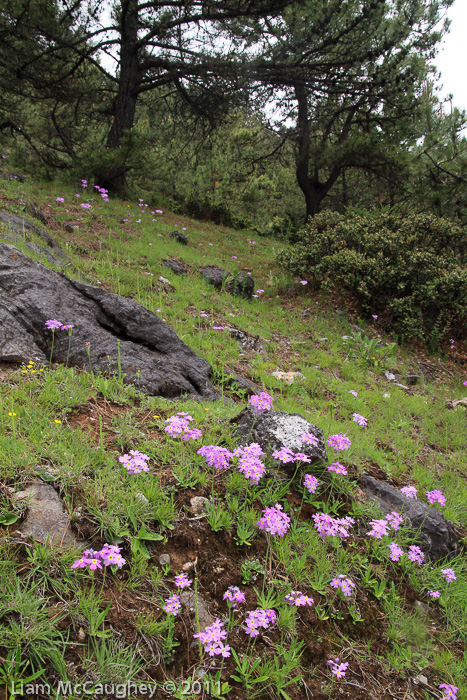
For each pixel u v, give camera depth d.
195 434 2.73
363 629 2.36
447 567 2.97
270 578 2.36
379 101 14.14
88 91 15.75
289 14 12.48
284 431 3.09
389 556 2.66
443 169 10.76
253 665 1.90
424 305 8.41
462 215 11.06
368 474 3.77
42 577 1.89
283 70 13.30
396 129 14.60
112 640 1.82
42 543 2.02
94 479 2.43
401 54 13.45
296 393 5.68
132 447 2.83
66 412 2.97
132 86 14.54
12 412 2.63
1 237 5.50
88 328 4.02
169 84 15.91
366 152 14.97
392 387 6.73
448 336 8.66
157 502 2.44
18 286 3.86
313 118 15.72
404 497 3.32
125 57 14.37
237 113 16.06
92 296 4.39
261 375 5.82
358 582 2.57
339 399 5.87
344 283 9.29
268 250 13.34
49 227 8.43
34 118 19.25
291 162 21.66
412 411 6.05
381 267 8.74
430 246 9.20
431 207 11.30
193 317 6.86
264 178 28.84
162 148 20.42
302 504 2.87
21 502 2.15
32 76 14.38
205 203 17.17
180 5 12.97
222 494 2.71
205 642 1.83
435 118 11.00
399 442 5.01
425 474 4.33
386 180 16.70
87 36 13.78
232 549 2.44
